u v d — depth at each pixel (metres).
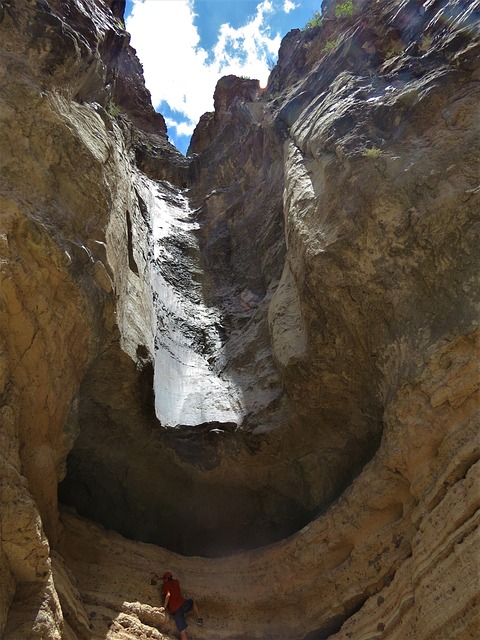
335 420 9.30
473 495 6.05
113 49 15.12
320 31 15.99
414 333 7.46
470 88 8.43
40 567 5.88
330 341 8.82
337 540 7.89
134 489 10.12
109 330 8.22
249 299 12.99
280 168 13.77
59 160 7.99
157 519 10.27
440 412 6.92
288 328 10.18
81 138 8.45
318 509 9.67
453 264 7.25
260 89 22.69
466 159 7.75
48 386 7.02
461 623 5.78
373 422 8.86
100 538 8.59
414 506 7.18
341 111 9.95
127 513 10.14
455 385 6.77
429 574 6.33
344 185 8.77
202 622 8.06
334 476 9.53
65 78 8.90
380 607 7.07
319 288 8.70
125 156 11.99
